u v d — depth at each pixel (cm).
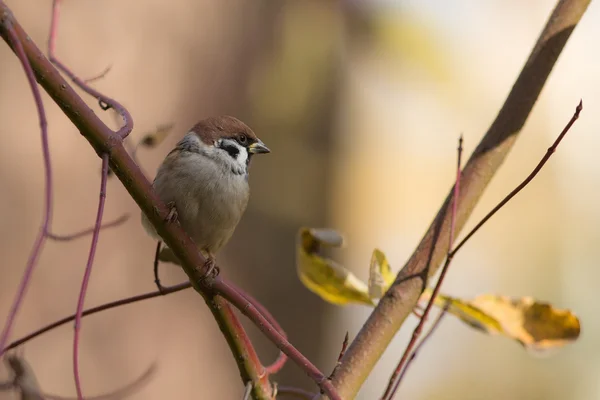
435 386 1711
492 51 1850
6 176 970
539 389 1664
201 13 1148
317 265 443
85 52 1033
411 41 1538
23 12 998
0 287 952
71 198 1005
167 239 373
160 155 1076
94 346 1001
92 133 346
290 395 393
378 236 2053
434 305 407
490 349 1734
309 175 1313
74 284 998
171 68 1102
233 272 1245
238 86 1188
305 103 1291
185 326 1088
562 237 1866
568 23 421
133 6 1072
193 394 1078
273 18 1240
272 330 344
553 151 341
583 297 1800
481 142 420
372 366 387
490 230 1888
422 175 2030
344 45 1438
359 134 1888
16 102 986
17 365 337
